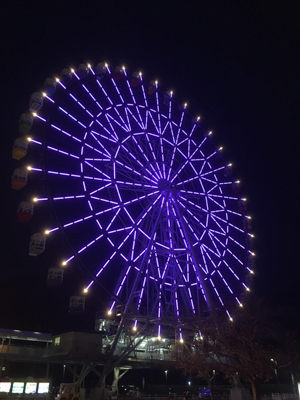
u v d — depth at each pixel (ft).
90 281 116.57
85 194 122.72
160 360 143.95
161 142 157.07
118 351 140.36
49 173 118.21
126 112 151.64
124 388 215.92
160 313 131.64
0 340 155.84
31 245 108.99
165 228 146.72
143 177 141.18
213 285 144.15
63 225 115.44
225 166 176.24
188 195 154.30
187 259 144.25
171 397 126.62
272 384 173.47
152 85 167.53
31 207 113.39
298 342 111.65
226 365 92.38
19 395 106.11
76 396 111.34
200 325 108.37
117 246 124.67
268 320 110.01
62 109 129.90
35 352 141.08
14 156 116.37
